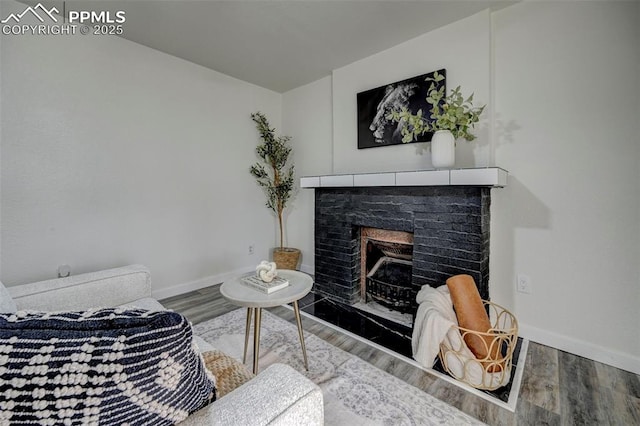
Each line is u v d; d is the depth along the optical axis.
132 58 2.41
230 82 3.12
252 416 0.59
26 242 1.97
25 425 0.43
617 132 1.63
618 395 1.42
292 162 3.57
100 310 0.56
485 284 1.90
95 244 2.26
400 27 2.18
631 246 1.61
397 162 2.45
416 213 2.06
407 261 2.36
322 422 0.68
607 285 1.68
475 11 1.99
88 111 2.20
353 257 2.55
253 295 1.49
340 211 2.57
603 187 1.68
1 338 0.46
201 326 2.14
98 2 1.89
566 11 1.75
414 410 1.33
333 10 1.99
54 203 2.07
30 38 1.95
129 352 0.48
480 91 2.01
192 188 2.85
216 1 1.89
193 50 2.55
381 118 2.52
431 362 1.61
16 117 1.91
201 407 0.62
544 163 1.85
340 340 1.96
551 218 1.84
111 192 2.33
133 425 0.50
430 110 2.23
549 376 1.56
